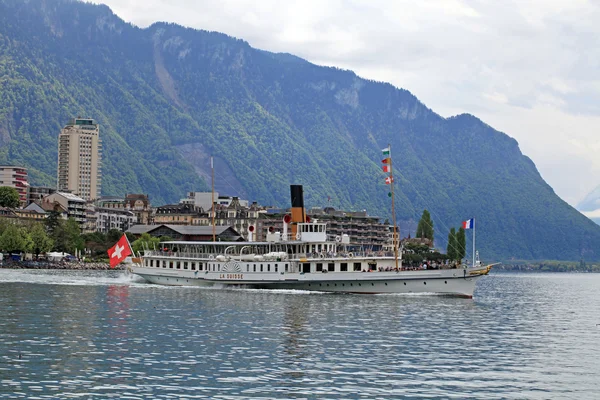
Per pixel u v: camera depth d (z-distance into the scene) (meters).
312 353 83.38
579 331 110.25
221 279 165.50
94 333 94.12
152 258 180.25
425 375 73.62
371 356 82.38
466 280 151.00
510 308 147.50
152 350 83.06
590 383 72.00
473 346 91.00
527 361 82.19
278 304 131.62
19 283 180.00
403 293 153.25
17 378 68.50
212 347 85.75
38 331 94.50
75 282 186.62
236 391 66.19
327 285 156.38
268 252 166.12
